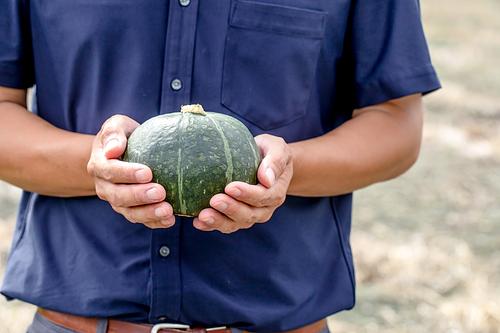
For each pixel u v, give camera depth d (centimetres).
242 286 285
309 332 296
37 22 289
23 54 296
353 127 299
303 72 290
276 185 251
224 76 284
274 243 286
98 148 253
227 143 246
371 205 838
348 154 290
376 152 295
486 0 1928
